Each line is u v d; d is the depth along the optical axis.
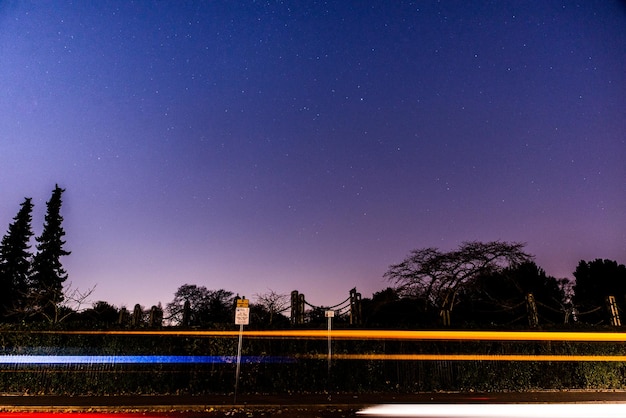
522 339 18.55
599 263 49.47
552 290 42.66
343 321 23.53
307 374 17.23
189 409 13.57
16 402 13.98
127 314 21.84
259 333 17.36
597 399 15.03
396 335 18.02
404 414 12.95
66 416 12.50
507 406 14.02
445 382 17.64
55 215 61.75
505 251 34.34
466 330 18.62
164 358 16.62
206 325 17.33
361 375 17.38
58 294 26.66
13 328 16.22
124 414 12.87
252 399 15.06
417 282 35.38
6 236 58.41
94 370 16.20
